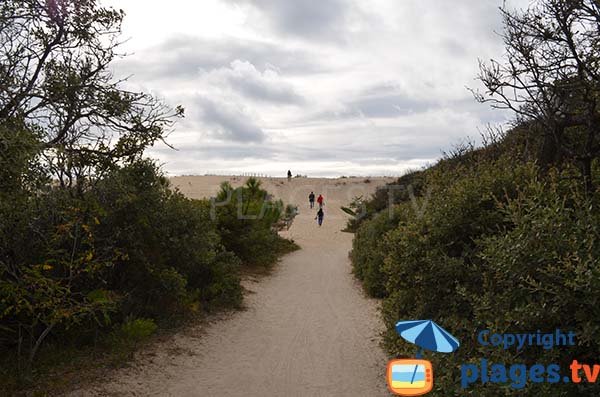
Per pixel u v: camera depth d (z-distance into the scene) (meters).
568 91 7.96
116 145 7.44
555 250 4.27
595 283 3.75
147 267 8.60
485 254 4.99
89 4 6.77
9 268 6.29
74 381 6.36
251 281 14.70
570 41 7.65
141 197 8.54
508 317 4.39
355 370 7.41
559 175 6.48
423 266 6.52
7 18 6.13
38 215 6.48
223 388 6.70
